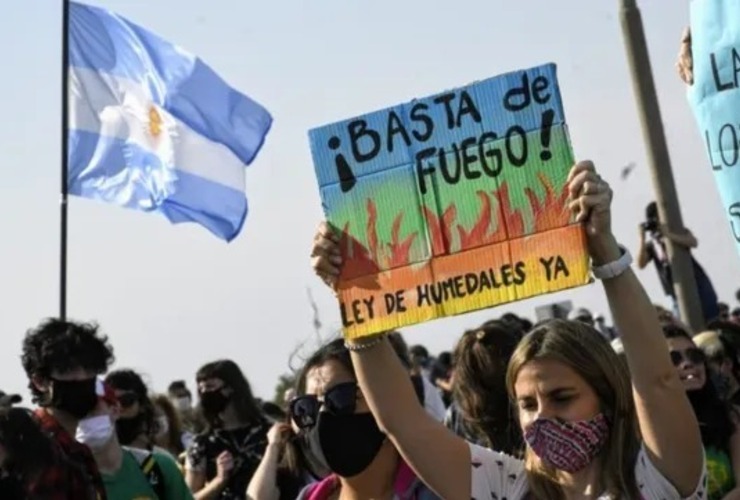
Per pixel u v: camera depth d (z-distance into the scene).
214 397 9.92
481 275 5.09
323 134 5.32
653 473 4.85
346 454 5.87
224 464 9.72
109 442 7.36
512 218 5.04
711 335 8.78
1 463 6.27
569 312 11.00
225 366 9.94
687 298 10.81
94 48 13.98
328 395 5.88
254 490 8.37
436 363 17.91
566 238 4.95
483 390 6.90
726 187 5.68
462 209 5.12
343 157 5.29
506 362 6.88
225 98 14.38
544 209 5.00
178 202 14.30
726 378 8.71
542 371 4.91
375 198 5.25
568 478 4.97
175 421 11.43
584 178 4.87
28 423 6.32
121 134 14.05
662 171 10.69
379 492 5.88
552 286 4.96
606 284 4.88
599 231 4.85
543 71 5.03
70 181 13.86
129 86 14.09
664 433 4.82
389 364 5.40
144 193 14.10
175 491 7.49
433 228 5.17
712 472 7.42
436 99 5.17
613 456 4.89
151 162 14.14
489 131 5.09
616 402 4.90
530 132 5.04
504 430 6.89
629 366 4.86
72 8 13.89
